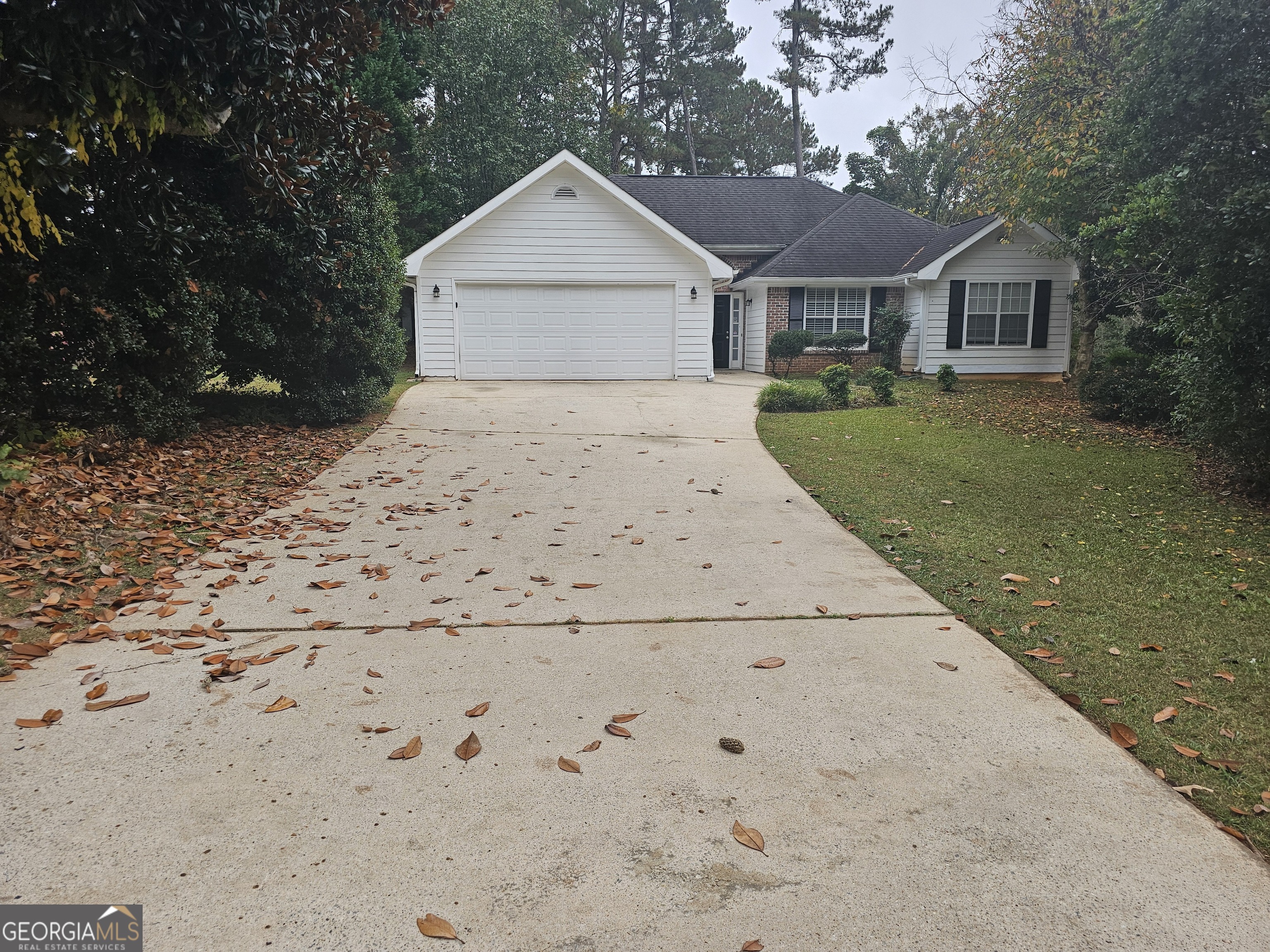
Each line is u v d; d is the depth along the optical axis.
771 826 2.59
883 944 2.10
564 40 26.28
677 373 17.34
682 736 3.15
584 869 2.37
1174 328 7.96
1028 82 13.91
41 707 3.21
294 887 2.25
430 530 6.14
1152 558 5.63
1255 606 4.65
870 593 4.87
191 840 2.43
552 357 17.03
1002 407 13.62
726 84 38.66
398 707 3.33
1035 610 4.59
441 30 24.25
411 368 19.80
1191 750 3.07
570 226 16.64
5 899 2.15
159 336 7.66
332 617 4.32
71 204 6.77
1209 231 6.55
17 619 4.00
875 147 36.31
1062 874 2.38
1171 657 3.95
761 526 6.40
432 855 2.41
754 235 21.41
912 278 18.08
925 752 3.06
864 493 7.54
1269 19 6.30
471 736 3.04
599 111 36.94
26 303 6.50
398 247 11.55
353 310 10.13
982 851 2.48
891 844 2.51
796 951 2.07
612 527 6.32
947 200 32.00
